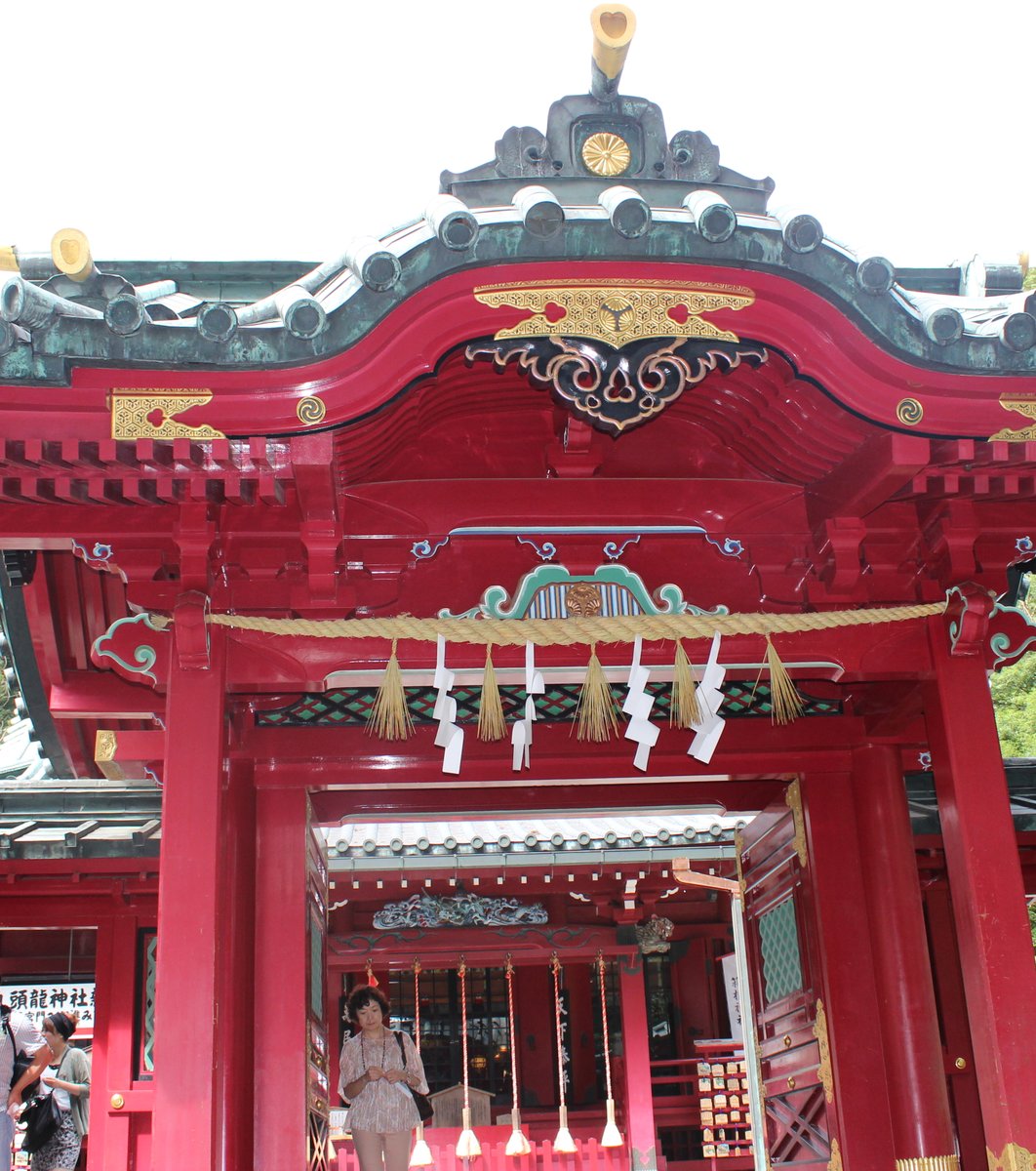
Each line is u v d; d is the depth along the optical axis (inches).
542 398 269.4
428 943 571.8
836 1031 297.4
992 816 253.8
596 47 223.8
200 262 286.4
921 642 270.1
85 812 461.1
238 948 286.2
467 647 265.4
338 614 263.6
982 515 267.6
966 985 248.5
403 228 227.5
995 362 229.6
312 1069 294.7
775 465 274.4
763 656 269.6
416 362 221.0
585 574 273.9
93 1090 422.3
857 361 228.1
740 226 219.3
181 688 245.1
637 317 221.9
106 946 435.8
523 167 232.2
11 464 223.5
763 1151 360.5
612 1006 731.4
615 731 287.3
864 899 307.7
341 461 246.1
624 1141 581.6
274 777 302.2
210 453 219.9
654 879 557.6
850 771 317.7
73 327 210.4
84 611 307.9
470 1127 541.6
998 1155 232.1
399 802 339.0
